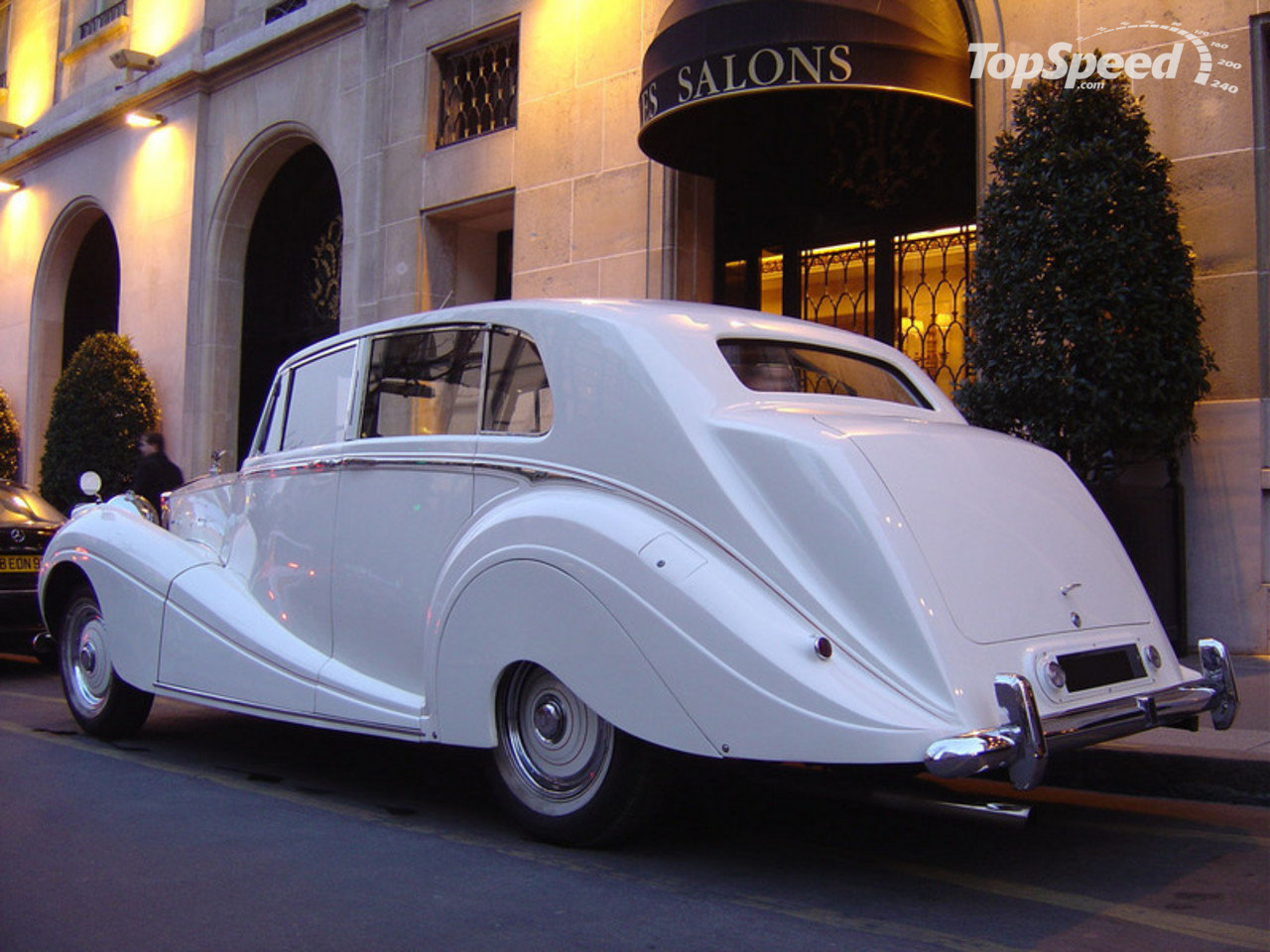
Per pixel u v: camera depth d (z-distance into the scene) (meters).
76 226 18.91
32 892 3.48
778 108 9.62
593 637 3.62
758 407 3.84
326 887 3.53
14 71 20.72
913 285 9.51
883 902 3.40
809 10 7.88
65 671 6.11
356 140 13.42
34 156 19.31
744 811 4.52
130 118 16.45
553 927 3.17
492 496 4.15
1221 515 7.16
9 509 8.47
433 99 12.55
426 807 4.58
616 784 3.71
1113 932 3.15
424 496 4.40
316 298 15.48
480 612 3.98
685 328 4.00
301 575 4.91
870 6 7.89
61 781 5.00
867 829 4.25
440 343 4.59
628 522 3.65
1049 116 6.98
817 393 4.20
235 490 5.53
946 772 2.97
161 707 7.12
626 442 3.78
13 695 7.55
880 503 3.40
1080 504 4.13
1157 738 5.05
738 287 10.48
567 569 3.71
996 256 7.03
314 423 5.13
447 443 4.36
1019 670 3.34
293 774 5.19
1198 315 6.90
